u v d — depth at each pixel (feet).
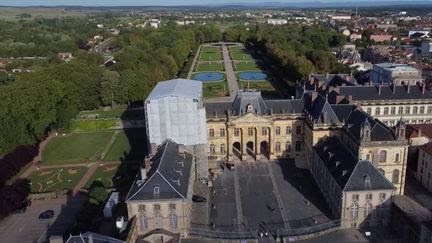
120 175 538.88
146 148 634.43
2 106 620.08
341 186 399.44
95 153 625.00
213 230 406.00
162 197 384.47
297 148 573.74
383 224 404.98
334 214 424.05
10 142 602.85
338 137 500.74
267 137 567.18
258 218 427.74
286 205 451.53
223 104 580.71
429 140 507.30
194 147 510.58
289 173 531.50
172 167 426.92
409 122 654.12
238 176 527.81
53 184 525.34
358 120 489.26
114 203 437.17
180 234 393.29
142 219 390.01
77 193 499.51
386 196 395.55
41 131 648.38
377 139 452.35
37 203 481.87
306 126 549.54
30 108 640.99
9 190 465.88
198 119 500.74
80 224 402.93
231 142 569.23
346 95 634.02
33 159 608.19
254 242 384.47
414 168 508.94
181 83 551.59
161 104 494.18
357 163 404.77
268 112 561.84
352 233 396.57
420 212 414.21
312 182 504.02
